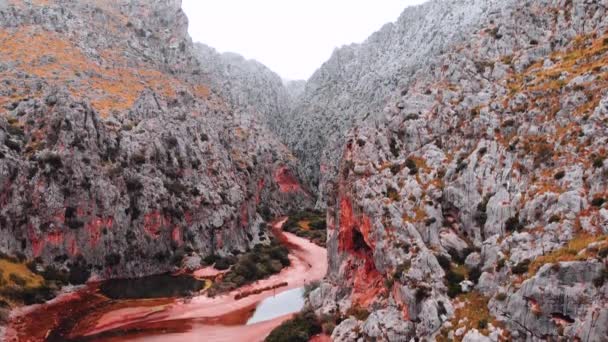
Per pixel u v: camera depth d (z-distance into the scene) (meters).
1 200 88.19
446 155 61.16
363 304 61.50
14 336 65.81
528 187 49.50
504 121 56.91
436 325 45.94
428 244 53.81
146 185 107.50
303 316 67.06
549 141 51.06
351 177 68.69
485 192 53.47
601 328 34.97
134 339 67.06
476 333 40.97
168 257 106.38
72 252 93.31
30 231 90.00
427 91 72.31
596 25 63.59
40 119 103.12
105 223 98.06
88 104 105.12
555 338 37.41
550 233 43.50
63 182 95.38
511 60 68.25
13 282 79.19
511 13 75.06
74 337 67.19
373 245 60.16
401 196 59.81
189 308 81.81
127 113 124.44
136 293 89.25
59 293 84.56
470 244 52.59
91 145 101.50
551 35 68.56
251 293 90.81
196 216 115.62
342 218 70.56
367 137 71.69
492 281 45.78
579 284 37.34
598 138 46.78
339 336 57.12
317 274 105.69
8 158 91.38
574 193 44.28
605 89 49.84
